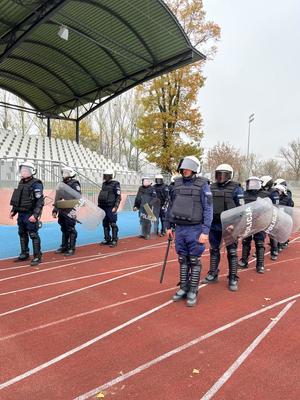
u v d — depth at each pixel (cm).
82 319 421
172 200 495
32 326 400
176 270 657
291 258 806
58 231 1109
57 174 1430
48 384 290
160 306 467
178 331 391
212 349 351
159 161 2472
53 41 1320
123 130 4122
